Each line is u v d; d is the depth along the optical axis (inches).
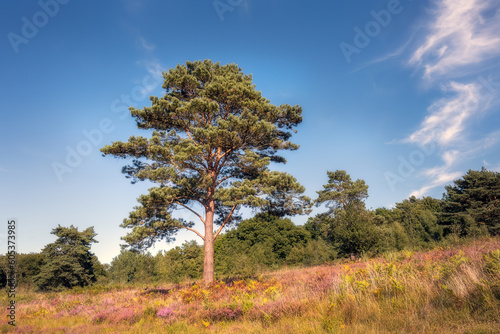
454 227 1520.7
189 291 469.7
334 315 230.4
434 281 252.5
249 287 461.7
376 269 328.2
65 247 1561.3
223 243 2385.6
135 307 415.2
